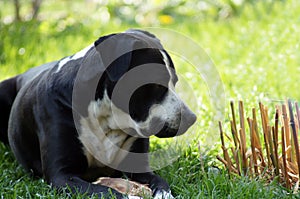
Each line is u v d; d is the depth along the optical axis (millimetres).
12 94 7328
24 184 5859
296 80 8820
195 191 5484
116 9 14820
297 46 9820
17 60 10844
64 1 16141
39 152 6328
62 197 5387
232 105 5848
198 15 14781
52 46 11617
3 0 15312
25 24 13016
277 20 11875
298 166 5539
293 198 5316
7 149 7297
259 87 8328
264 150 6352
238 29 12461
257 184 5434
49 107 5809
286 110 5902
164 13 14898
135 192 5461
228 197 5281
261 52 10344
